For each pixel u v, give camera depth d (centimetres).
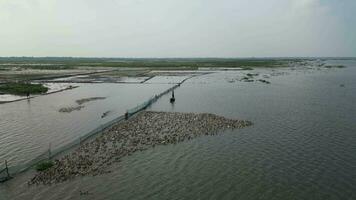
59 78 13925
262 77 14512
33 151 3750
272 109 6278
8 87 9619
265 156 3534
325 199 2575
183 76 15262
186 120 5216
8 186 2784
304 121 5184
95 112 6238
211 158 3484
